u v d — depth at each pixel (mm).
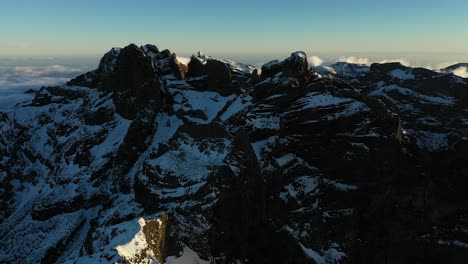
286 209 83562
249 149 79938
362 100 95375
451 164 96562
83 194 101188
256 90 102750
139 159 104812
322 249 80875
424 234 89875
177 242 67188
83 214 98312
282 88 98125
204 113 108750
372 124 90812
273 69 107500
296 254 78312
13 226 106562
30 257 90750
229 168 74500
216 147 79750
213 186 72938
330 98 96062
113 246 58094
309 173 89312
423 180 91562
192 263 66438
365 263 85438
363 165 87625
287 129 93500
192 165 77125
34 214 101312
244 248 76750
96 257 56562
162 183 75500
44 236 95250
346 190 87000
